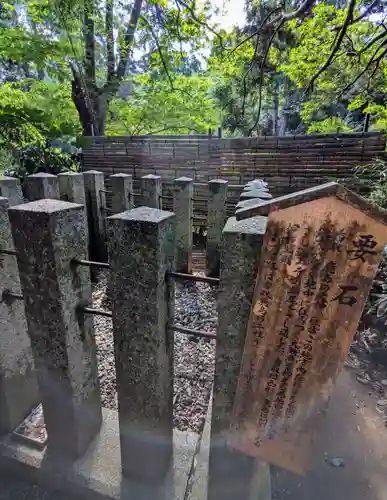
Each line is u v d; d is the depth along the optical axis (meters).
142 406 1.08
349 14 2.46
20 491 1.26
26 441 1.32
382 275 2.21
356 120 7.31
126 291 0.96
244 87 4.55
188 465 1.26
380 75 4.09
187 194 3.23
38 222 0.95
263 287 0.83
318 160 3.86
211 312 2.72
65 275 1.03
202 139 4.38
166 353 1.07
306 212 0.73
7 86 5.63
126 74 7.14
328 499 1.26
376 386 1.84
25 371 1.39
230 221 0.91
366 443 1.50
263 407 0.95
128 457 1.16
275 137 4.00
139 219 0.87
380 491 1.29
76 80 6.23
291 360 0.87
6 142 5.02
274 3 4.15
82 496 1.19
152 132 8.40
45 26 5.67
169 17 5.40
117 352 1.05
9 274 1.23
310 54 4.42
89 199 3.54
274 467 1.38
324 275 0.77
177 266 3.38
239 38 4.59
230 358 0.94
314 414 0.91
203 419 1.63
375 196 2.73
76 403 1.17
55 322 1.06
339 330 0.81
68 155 5.25
